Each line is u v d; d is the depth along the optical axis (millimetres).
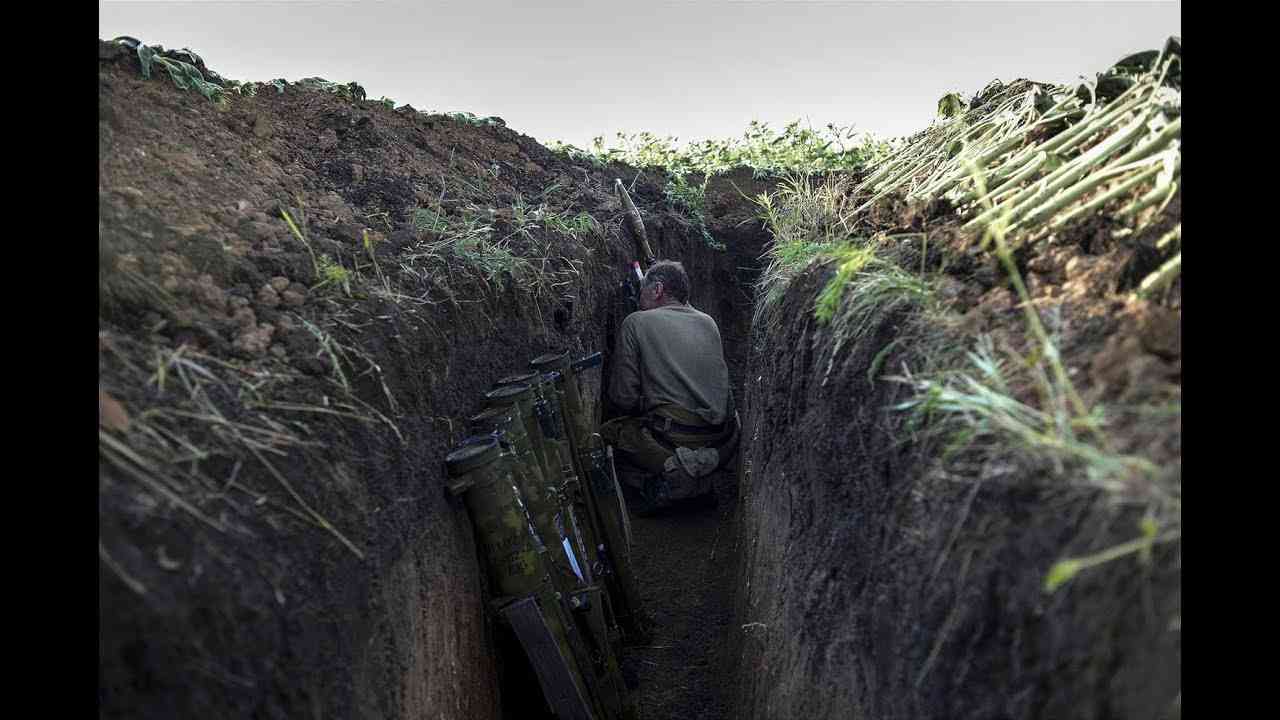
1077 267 1535
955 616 1131
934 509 1270
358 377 1974
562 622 2434
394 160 3598
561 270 3881
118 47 2572
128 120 2268
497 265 3213
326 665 1396
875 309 1808
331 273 2199
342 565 1558
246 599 1258
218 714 1117
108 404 1275
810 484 2051
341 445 1759
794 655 1975
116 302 1563
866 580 1521
